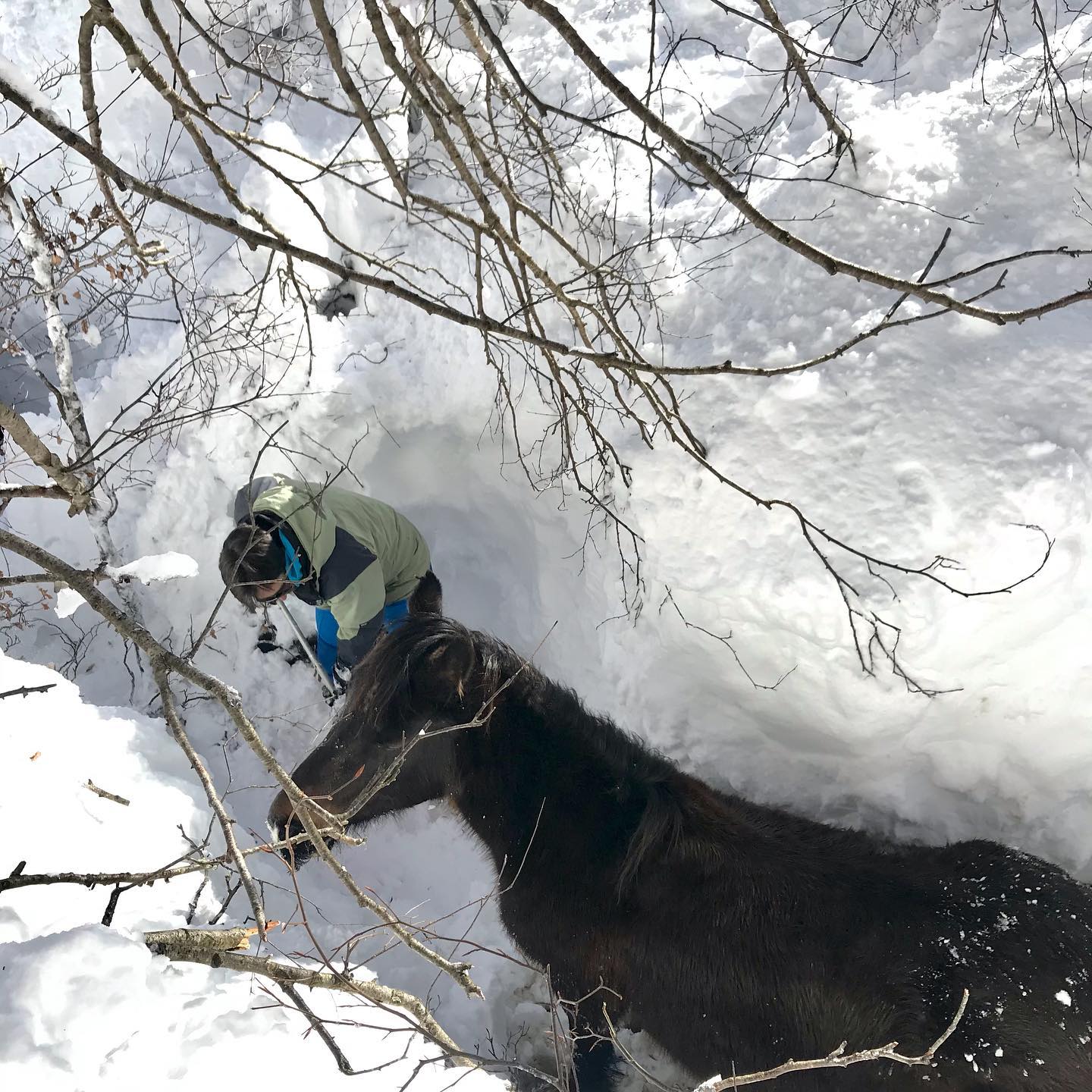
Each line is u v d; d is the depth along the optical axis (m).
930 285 1.40
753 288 3.54
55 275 4.17
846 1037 2.45
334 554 3.46
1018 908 2.49
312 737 4.40
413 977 3.40
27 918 2.32
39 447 1.62
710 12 4.47
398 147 4.41
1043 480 2.92
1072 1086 2.26
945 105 3.53
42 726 3.21
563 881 2.76
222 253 4.63
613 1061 3.05
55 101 5.05
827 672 3.23
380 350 4.59
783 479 3.25
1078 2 3.64
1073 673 3.05
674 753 3.72
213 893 2.93
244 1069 1.85
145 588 4.57
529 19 4.80
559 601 4.40
